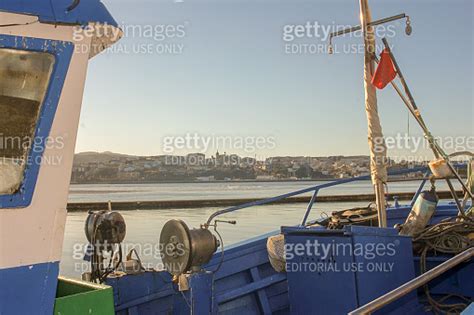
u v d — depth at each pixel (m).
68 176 2.90
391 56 5.68
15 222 2.76
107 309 3.06
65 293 3.36
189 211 38.47
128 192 76.31
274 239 6.35
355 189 71.31
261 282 6.40
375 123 5.76
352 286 4.71
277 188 85.19
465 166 6.49
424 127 5.71
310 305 4.99
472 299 5.34
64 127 2.87
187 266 4.39
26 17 2.67
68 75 2.84
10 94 2.73
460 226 5.49
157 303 5.56
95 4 2.89
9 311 2.73
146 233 23.58
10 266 2.74
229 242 21.81
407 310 5.11
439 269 3.74
